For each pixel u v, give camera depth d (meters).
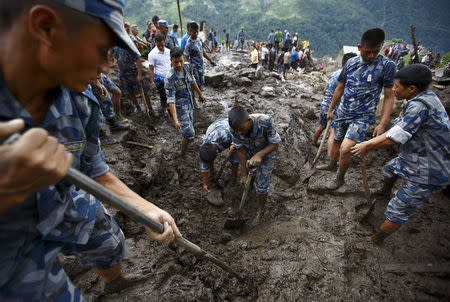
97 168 1.36
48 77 0.81
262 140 2.84
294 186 3.84
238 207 3.45
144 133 4.69
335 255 2.70
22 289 1.01
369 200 3.37
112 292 2.13
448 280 2.54
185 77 3.86
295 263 2.62
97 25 0.76
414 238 2.97
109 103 3.93
